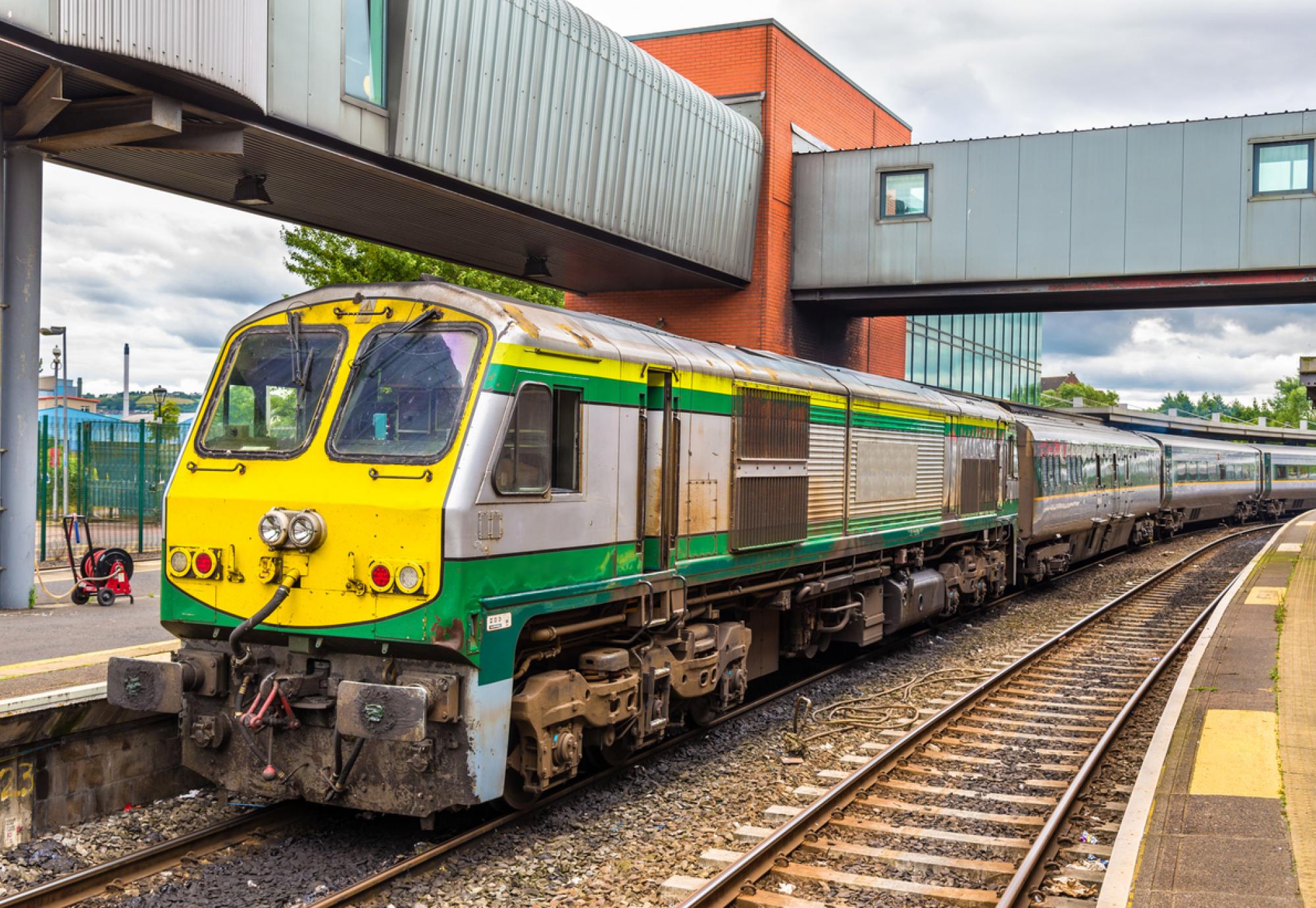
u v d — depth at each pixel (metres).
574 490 7.63
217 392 7.59
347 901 6.11
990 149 19.83
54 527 18.17
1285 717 9.29
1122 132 19.05
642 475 8.44
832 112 23.44
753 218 19.95
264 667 7.09
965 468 16.36
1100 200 19.19
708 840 7.34
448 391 6.91
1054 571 22.78
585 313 8.59
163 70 9.39
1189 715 9.40
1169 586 22.33
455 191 13.48
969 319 33.81
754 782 8.71
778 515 10.61
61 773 7.39
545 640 7.46
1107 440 26.48
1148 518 32.72
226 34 9.78
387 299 7.38
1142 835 6.37
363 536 6.64
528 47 13.87
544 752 7.22
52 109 10.00
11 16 8.47
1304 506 53.44
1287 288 18.78
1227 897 5.47
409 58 12.16
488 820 7.61
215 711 7.21
